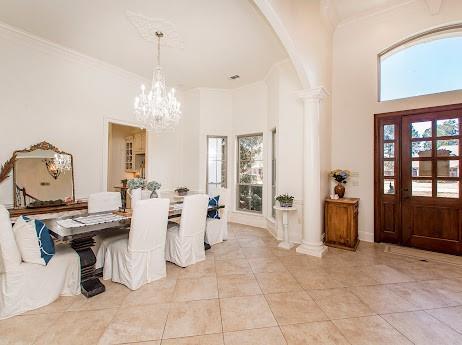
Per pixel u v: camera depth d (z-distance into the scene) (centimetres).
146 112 354
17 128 333
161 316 200
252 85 532
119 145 725
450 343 170
